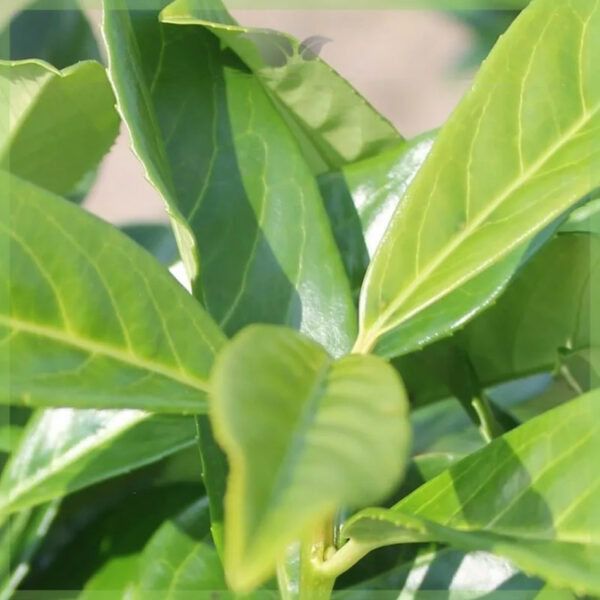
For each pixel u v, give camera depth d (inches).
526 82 27.8
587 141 27.5
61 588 31.7
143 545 31.9
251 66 31.9
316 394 24.5
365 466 23.5
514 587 30.0
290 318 30.6
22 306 26.5
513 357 33.6
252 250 30.9
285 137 31.6
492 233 27.6
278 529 23.0
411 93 95.1
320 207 31.1
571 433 27.2
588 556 25.6
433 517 27.3
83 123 31.9
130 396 26.6
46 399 26.0
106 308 26.9
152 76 31.3
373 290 28.0
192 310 27.4
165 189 28.6
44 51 35.9
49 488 30.7
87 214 27.1
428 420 36.9
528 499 26.9
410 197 27.9
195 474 33.7
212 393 23.8
